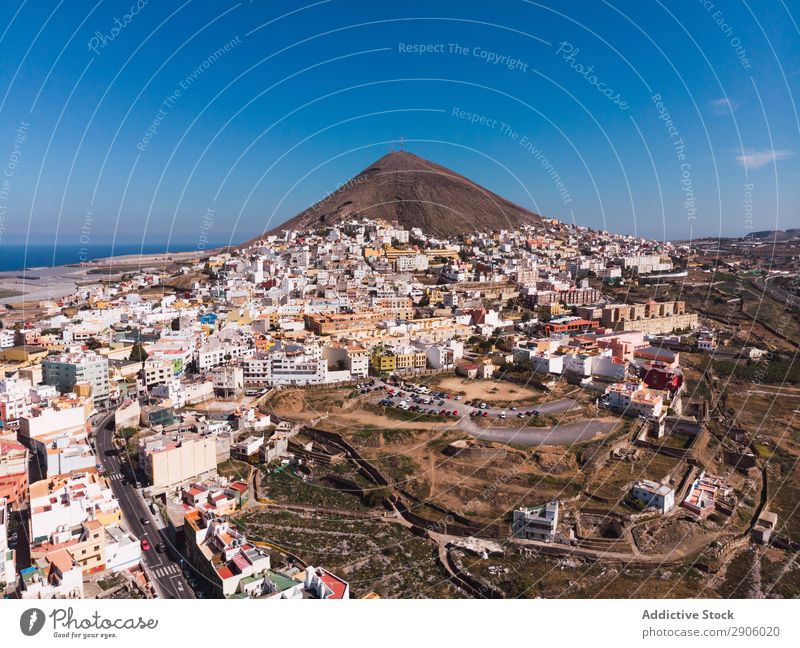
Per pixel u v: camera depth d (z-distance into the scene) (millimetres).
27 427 193375
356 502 178625
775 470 195750
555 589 136750
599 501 174125
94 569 134125
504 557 149875
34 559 129125
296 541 155625
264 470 197250
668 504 170625
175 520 152750
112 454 196375
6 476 164125
